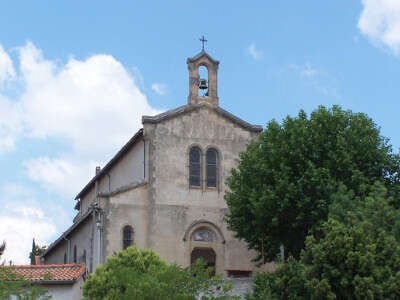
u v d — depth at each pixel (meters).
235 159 54.53
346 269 34.94
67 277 43.00
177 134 53.97
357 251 34.88
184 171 53.53
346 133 46.97
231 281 46.03
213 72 55.75
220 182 54.03
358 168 46.31
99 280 41.34
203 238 53.09
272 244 47.62
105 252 50.75
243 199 48.00
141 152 53.91
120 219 51.62
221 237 53.25
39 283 42.22
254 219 47.94
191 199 53.22
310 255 36.62
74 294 42.88
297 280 36.03
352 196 42.91
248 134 55.34
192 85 55.06
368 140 46.88
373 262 34.72
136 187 52.41
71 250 59.09
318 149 46.72
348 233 35.75
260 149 48.66
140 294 32.75
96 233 51.59
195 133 54.31
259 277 38.25
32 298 34.47
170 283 33.59
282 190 45.56
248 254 53.47
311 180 45.06
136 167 54.53
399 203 45.34
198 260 34.72
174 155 53.59
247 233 48.44
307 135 47.16
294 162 46.84
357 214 39.56
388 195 45.25
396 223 38.47
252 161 48.22
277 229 47.19
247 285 45.38
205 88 55.62
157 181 52.88
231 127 55.09
